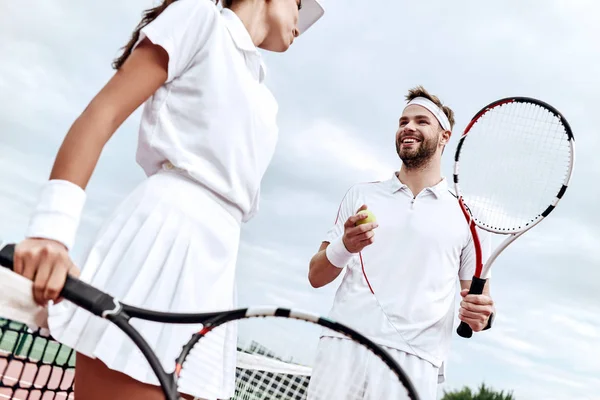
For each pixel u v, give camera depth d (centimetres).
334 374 147
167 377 95
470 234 251
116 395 104
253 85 133
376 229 246
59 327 103
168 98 122
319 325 107
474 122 246
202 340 114
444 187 259
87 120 104
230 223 125
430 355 229
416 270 238
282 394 132
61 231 94
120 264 110
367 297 234
